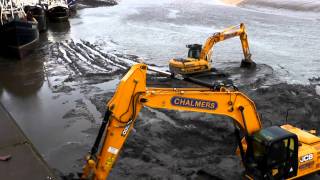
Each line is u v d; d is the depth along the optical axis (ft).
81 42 98.73
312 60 80.59
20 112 50.57
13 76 67.51
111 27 123.85
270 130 30.27
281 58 82.33
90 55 82.43
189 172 34.73
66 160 37.73
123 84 25.57
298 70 72.74
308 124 45.32
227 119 46.50
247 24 126.31
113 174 34.37
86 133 43.75
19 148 36.24
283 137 29.30
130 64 75.00
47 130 44.83
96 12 164.86
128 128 26.32
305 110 49.19
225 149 39.42
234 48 92.53
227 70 70.95
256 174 30.35
